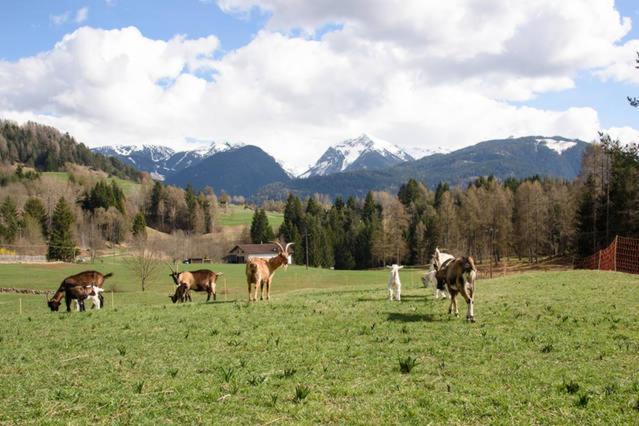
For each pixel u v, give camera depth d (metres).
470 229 112.31
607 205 67.81
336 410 8.52
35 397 9.50
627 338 13.21
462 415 8.27
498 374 10.38
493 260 113.38
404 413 8.35
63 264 103.44
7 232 138.25
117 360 12.34
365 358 11.84
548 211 103.44
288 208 179.25
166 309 21.62
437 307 19.05
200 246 143.62
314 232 151.88
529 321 15.66
